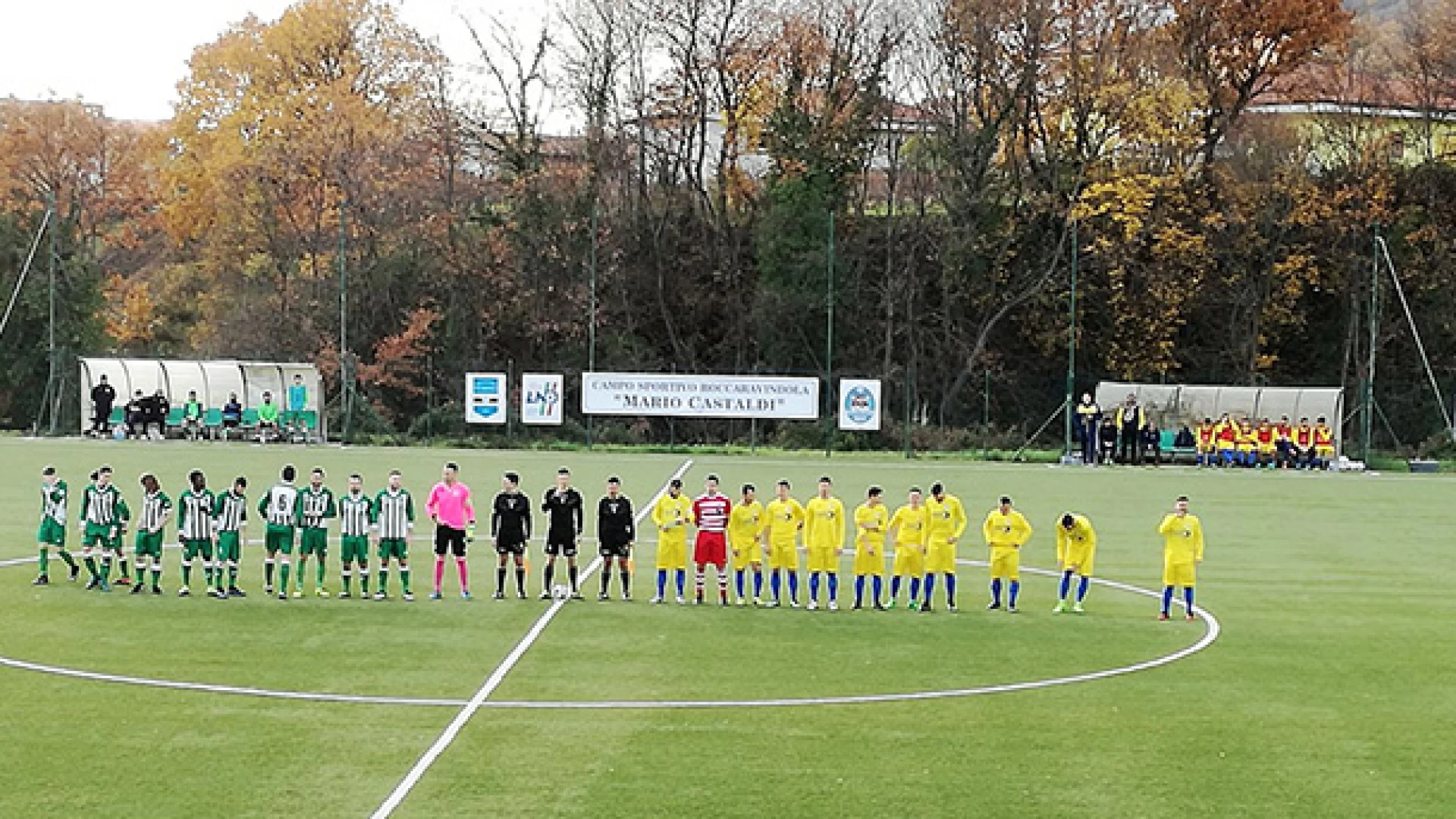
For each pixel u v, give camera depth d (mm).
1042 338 64125
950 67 64438
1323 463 51156
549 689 16453
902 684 17109
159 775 12859
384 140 64875
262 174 65250
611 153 66125
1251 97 65375
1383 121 63688
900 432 56031
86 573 24219
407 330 61781
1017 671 17969
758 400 53688
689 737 14445
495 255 62656
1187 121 63531
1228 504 37875
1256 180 63375
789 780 13000
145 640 18891
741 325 65250
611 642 19297
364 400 57406
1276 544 30344
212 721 14773
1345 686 17344
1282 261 63844
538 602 22359
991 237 64438
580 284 63031
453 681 16781
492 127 66062
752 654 18750
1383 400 62562
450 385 61562
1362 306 63094
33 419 61312
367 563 22500
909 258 63750
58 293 61000
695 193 67938
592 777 13000
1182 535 21750
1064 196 64125
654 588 24047
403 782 12727
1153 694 16797
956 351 64312
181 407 56094
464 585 22578
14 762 13219
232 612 21047
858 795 12602
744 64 67625
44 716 14906
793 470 44875
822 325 63625
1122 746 14398
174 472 39750
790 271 63688
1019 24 63656
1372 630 21109
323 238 64875
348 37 69250
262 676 16922
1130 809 12328
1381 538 31344
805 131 65188
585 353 62906
